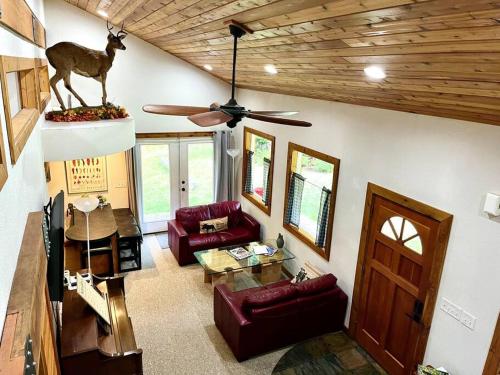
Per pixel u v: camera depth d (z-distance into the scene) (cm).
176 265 610
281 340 419
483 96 220
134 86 639
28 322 108
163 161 715
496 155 271
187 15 309
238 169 745
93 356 266
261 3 211
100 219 576
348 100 405
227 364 401
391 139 366
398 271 371
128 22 498
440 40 167
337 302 439
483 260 287
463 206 299
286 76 405
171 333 448
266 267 557
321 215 489
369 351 418
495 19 131
